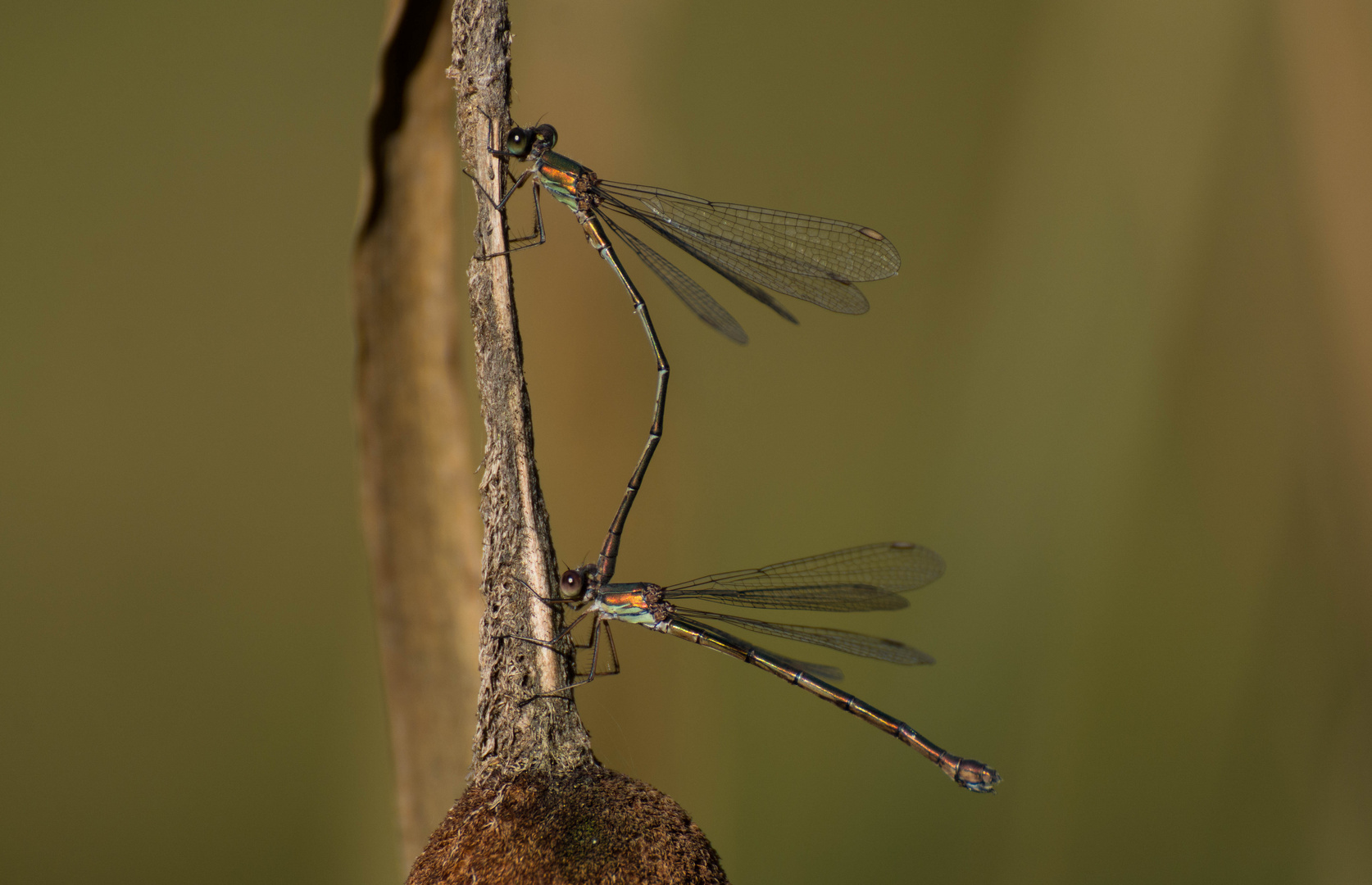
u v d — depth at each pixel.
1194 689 1.37
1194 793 1.37
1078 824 1.37
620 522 1.37
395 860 1.37
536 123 1.37
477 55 1.33
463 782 1.34
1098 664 1.37
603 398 1.37
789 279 1.37
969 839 1.37
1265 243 1.37
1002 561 1.37
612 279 1.37
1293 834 1.37
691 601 1.37
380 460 1.34
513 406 1.33
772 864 1.37
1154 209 1.37
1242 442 1.37
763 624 1.37
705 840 1.33
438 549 1.34
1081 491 1.37
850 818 1.37
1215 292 1.37
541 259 1.37
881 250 1.37
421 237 1.34
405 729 1.34
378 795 1.37
